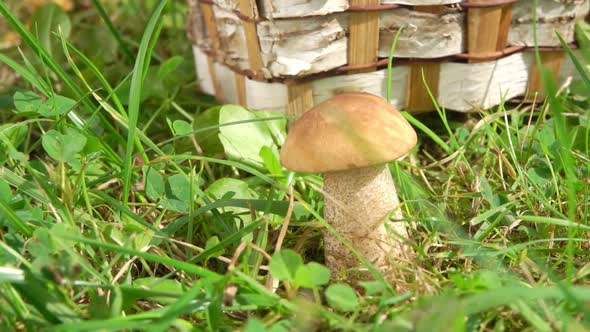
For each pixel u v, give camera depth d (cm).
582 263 63
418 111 75
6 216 60
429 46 71
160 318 56
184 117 80
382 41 71
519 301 56
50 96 69
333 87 72
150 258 58
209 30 76
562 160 66
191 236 65
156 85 79
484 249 63
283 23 68
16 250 61
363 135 58
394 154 58
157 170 70
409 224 66
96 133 73
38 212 62
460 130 74
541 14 72
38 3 106
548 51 73
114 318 56
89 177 69
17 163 68
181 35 93
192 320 60
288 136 60
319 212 68
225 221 66
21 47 89
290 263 58
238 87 76
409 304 58
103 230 63
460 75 73
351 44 70
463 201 70
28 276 57
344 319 57
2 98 75
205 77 81
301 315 56
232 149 71
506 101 75
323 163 58
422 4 69
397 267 61
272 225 67
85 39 92
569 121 75
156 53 89
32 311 58
